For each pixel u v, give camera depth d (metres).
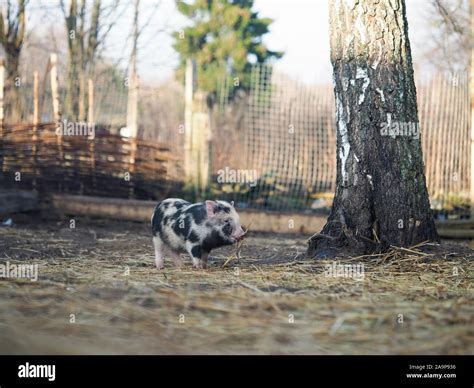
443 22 16.00
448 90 13.07
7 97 14.56
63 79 17.38
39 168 13.30
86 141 13.48
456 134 13.05
